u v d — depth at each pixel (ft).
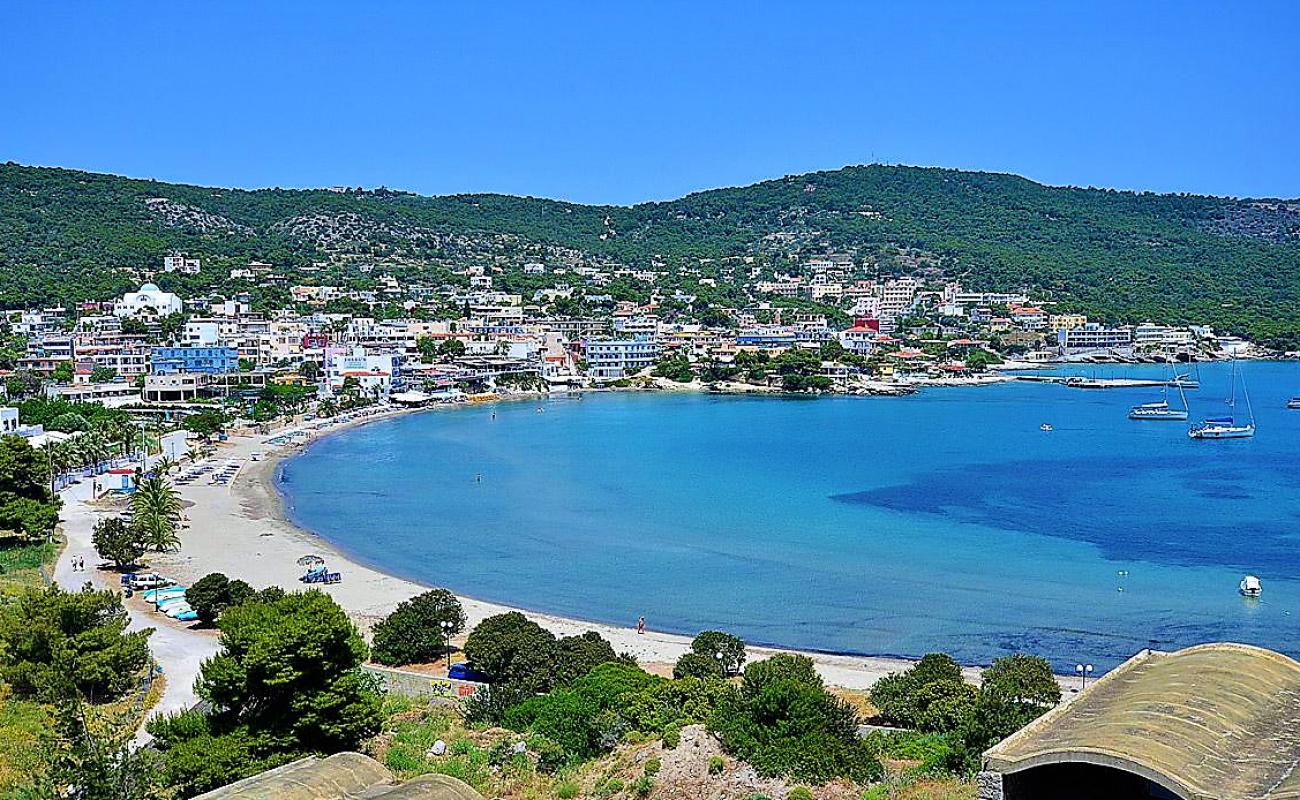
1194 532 469.57
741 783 166.30
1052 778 114.01
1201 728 113.70
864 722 227.20
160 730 188.96
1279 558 421.18
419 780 138.00
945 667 243.60
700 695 211.41
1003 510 524.93
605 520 509.76
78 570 385.91
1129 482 606.55
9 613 257.14
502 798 177.68
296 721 183.52
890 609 356.38
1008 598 367.45
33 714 215.10
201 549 435.12
